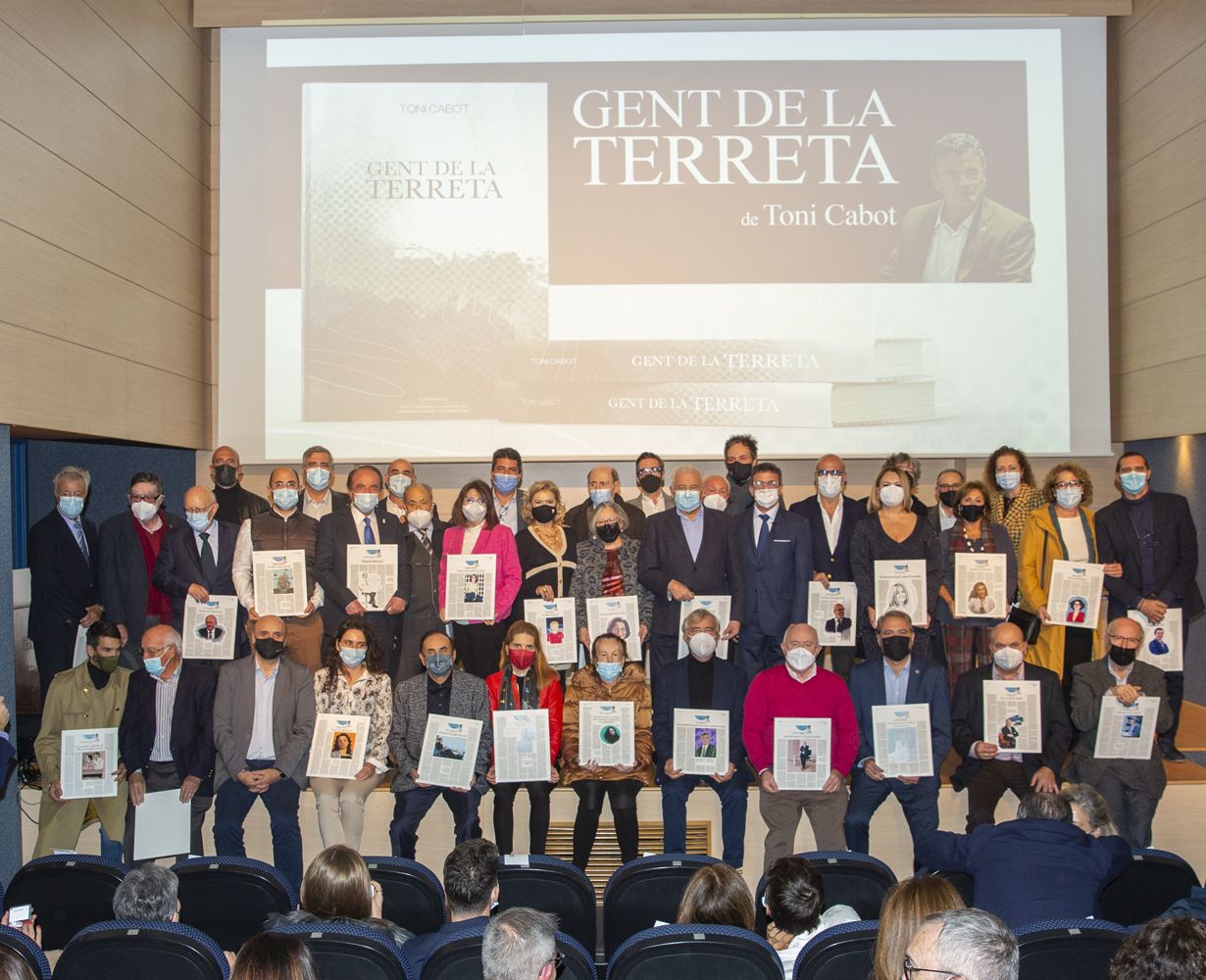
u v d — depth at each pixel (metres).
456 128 8.80
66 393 6.66
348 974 2.88
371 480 6.16
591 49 8.78
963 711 5.72
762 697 5.59
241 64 8.87
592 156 8.77
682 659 5.78
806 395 8.73
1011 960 2.03
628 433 8.74
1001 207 8.75
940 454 8.71
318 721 5.43
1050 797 4.02
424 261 8.78
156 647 5.48
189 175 8.82
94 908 3.82
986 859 3.81
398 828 5.47
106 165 7.26
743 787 5.54
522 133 8.78
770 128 8.74
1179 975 2.10
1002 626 5.63
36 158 6.30
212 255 9.20
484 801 6.16
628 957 2.88
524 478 9.25
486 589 5.95
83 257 6.92
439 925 3.92
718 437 8.74
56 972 2.86
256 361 8.81
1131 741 5.58
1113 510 6.36
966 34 8.74
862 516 6.49
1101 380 8.77
